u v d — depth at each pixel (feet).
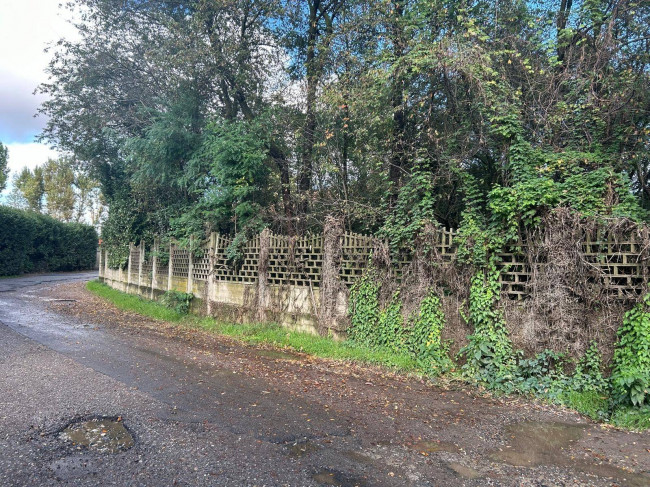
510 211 21.15
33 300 50.42
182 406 16.69
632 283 18.21
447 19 30.12
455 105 29.43
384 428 15.29
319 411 16.71
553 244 19.71
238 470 11.84
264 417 15.87
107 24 47.65
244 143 35.81
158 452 12.78
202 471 11.73
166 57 40.11
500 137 26.04
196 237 40.93
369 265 26.43
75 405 16.35
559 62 25.98
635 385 16.55
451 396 19.36
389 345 24.94
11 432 13.79
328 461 12.59
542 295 20.08
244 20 40.81
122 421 15.06
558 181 23.12
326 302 28.27
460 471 12.30
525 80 27.61
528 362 20.03
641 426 15.76
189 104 41.78
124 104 52.44
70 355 24.12
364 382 20.98
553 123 25.20
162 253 47.09
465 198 25.52
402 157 31.65
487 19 29.40
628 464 12.90
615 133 24.71
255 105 43.14
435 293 23.53
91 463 12.03
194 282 41.37
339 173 37.65
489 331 21.35
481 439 14.61
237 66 40.52
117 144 53.16
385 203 30.30
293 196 39.11
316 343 27.22
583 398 17.99
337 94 32.73
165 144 40.34
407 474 12.00
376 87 30.12
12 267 84.99
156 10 45.39
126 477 11.32
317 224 36.09
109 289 61.87
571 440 14.69
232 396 18.12
